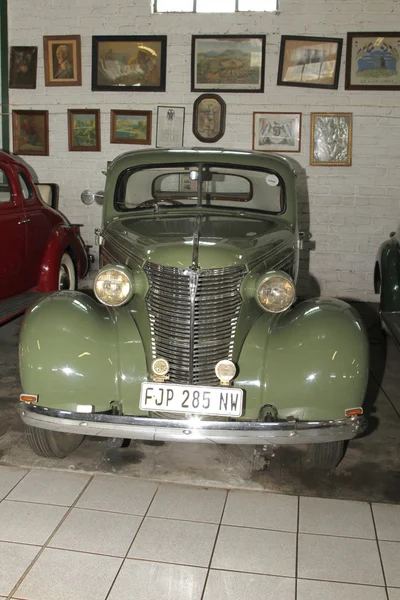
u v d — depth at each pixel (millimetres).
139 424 2672
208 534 2633
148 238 3297
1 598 2236
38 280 5504
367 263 6895
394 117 6559
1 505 2814
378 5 6359
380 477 3139
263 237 3438
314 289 7020
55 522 2697
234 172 4000
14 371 4594
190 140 6852
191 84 6688
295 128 6668
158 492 2955
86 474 3107
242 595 2277
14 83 6977
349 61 6473
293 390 2750
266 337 2959
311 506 2863
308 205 6832
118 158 4148
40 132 7039
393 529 2691
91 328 2910
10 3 6828
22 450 3354
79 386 2785
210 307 2951
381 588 2328
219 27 6578
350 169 6715
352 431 2709
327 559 2488
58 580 2338
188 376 2963
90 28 6762
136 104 6840
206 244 3074
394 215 6766
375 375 4695
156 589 2299
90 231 7203
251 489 3000
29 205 5297
